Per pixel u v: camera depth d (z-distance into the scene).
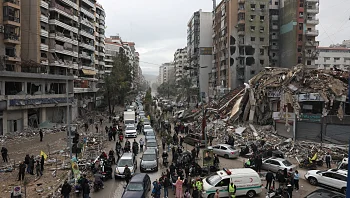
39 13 46.06
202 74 88.00
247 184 17.06
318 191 14.52
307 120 31.06
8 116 36.09
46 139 33.84
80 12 60.66
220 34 74.75
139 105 100.94
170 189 19.00
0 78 34.78
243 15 66.25
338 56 90.25
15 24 39.69
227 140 31.95
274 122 35.19
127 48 131.88
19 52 40.97
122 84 61.97
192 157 23.30
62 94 46.12
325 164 24.50
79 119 52.66
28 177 20.03
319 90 31.33
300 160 25.27
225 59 69.94
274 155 24.36
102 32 78.50
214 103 54.06
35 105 39.53
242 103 40.53
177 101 98.94
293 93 33.31
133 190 16.03
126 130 38.16
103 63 79.81
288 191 16.17
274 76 38.84
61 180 19.39
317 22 66.62
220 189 16.59
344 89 30.64
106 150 29.81
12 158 25.23
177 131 38.44
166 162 24.42
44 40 48.09
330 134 29.83
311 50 66.25
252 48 66.62
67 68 54.16
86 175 20.94
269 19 71.44
